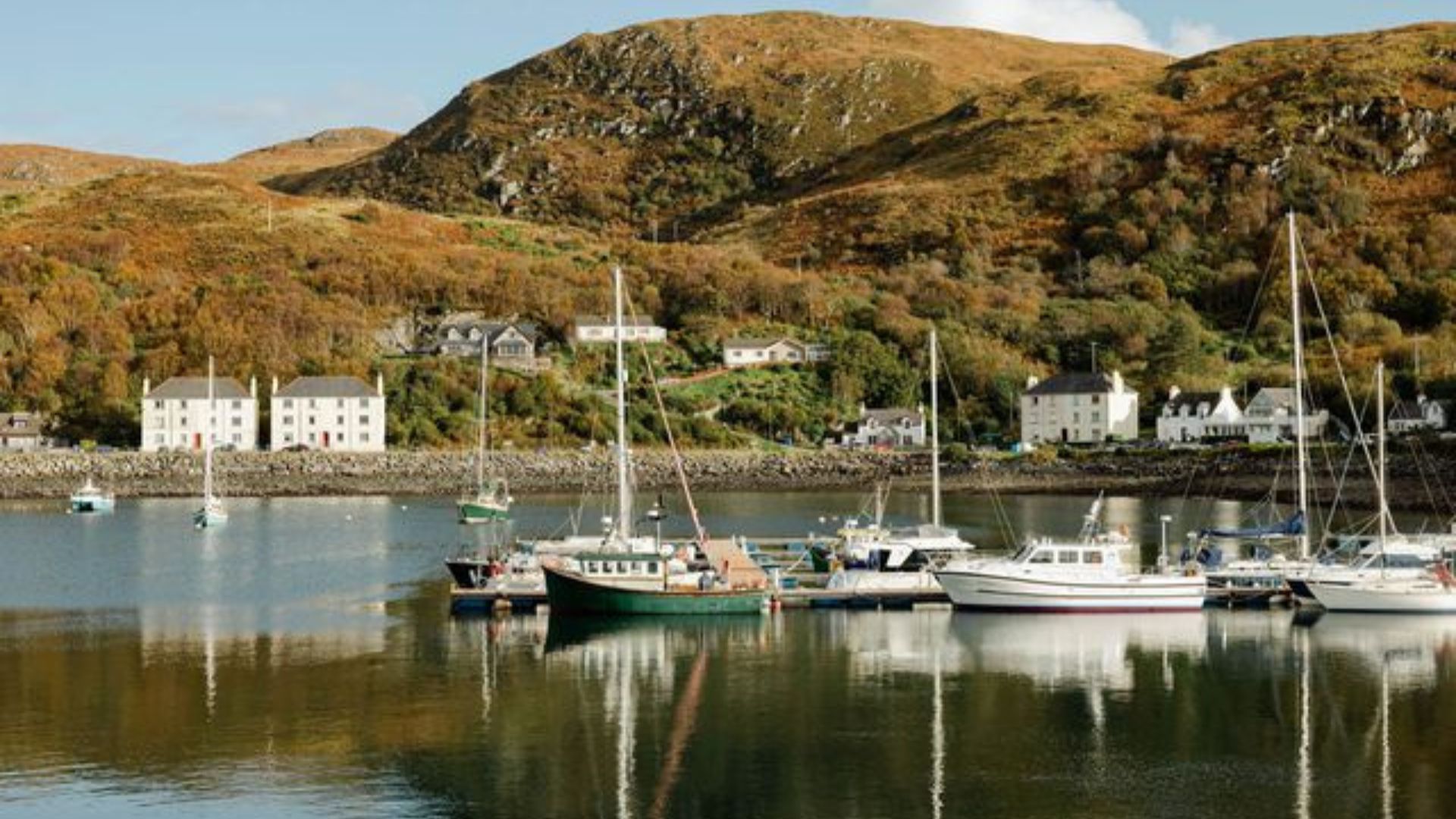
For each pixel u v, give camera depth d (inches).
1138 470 6210.6
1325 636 2433.6
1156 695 2021.4
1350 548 3262.8
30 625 2588.6
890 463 6791.3
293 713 1913.1
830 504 5536.4
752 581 2775.6
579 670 2177.7
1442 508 4817.9
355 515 5167.3
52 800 1552.7
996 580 2652.6
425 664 2215.8
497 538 4229.8
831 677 2128.4
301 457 6865.2
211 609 2778.1
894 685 2080.5
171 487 6373.0
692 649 2330.2
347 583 3164.4
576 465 6830.7
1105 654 2292.1
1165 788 1600.6
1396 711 1929.1
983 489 6195.9
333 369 7844.5
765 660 2250.2
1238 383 7829.7
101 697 2001.7
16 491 6254.9
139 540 4195.4
